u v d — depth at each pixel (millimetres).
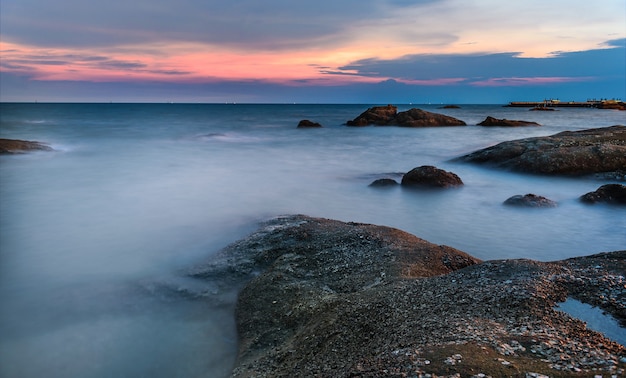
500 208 24156
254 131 76125
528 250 18219
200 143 57844
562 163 31500
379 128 79750
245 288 13344
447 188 27922
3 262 16375
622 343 7574
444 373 6457
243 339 10930
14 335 11516
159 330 11664
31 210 23812
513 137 62094
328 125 91812
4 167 37156
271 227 18719
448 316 8875
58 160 41312
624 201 23516
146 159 42781
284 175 34875
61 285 14422
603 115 124875
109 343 11125
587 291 9445
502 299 9250
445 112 157250
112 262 16375
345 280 12695
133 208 24156
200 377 9805
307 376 8164
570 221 21609
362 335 9102
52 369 10195
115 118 111375
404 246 14664
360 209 24312
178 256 16828
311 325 10281
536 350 7094
